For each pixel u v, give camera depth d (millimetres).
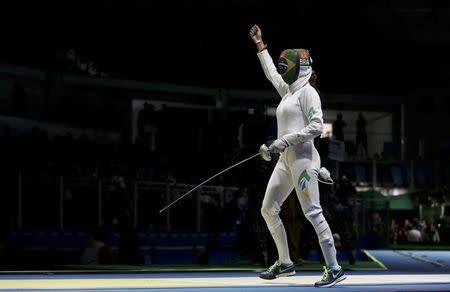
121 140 36844
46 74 36812
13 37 36844
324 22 42062
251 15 41031
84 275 14445
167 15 40156
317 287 11211
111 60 39875
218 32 40938
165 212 29203
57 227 26828
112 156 33719
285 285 11539
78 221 27484
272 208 12383
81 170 31938
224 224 24594
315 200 11875
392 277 13852
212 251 24484
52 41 38094
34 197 26719
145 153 34469
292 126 12023
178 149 36906
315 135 11672
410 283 12109
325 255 11664
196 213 29672
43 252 25500
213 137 32969
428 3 43312
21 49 37094
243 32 41156
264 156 11828
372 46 44031
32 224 26484
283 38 41625
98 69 39688
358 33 42844
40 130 33594
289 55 12133
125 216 24406
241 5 40844
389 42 44219
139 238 25859
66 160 32125
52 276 14055
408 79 45469
